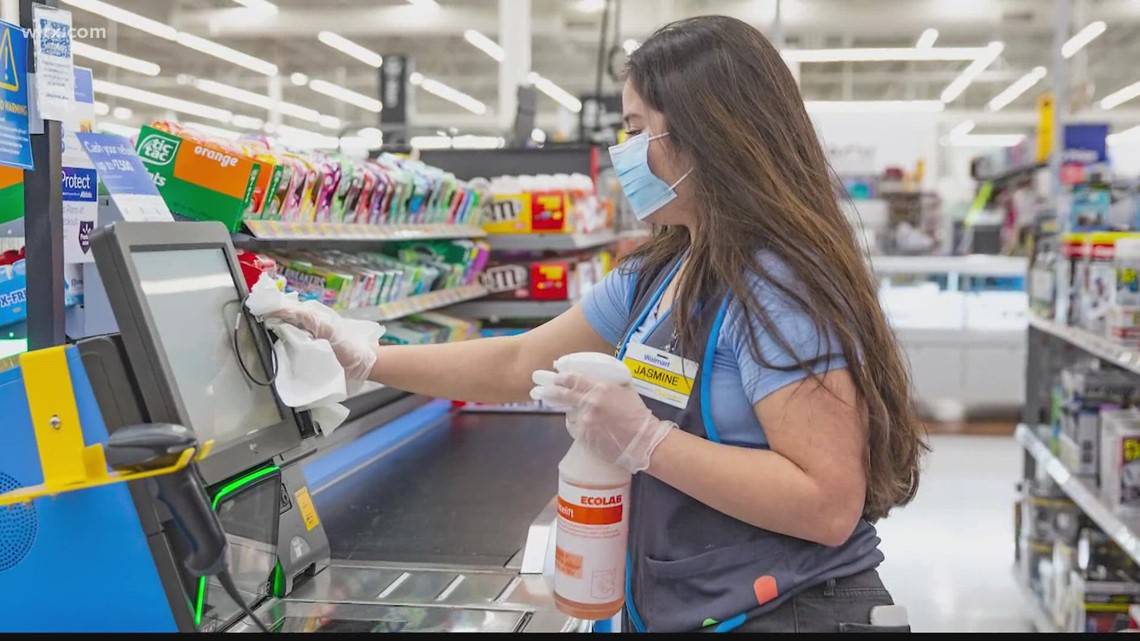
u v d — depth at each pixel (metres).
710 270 1.43
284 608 1.52
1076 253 3.78
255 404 1.41
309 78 18.09
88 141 1.59
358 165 2.77
